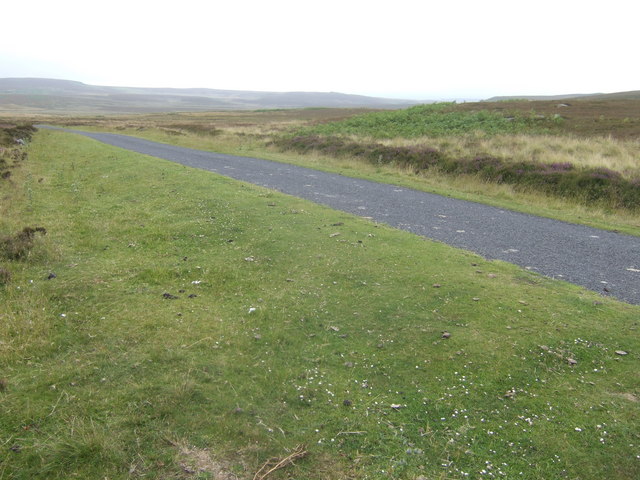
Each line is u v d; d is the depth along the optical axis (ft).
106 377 14.17
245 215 34.22
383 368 15.44
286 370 15.14
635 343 16.90
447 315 18.89
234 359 15.62
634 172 50.21
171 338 16.69
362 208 39.96
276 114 337.31
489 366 15.47
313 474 10.97
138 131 147.74
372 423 12.80
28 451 11.10
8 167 56.03
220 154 84.53
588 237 33.24
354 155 76.38
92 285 21.25
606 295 21.77
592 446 11.96
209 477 10.65
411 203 43.19
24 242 25.62
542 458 11.59
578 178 48.88
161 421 12.34
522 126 98.53
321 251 26.55
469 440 12.23
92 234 30.12
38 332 16.60
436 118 117.91
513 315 18.85
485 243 30.40
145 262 24.86
